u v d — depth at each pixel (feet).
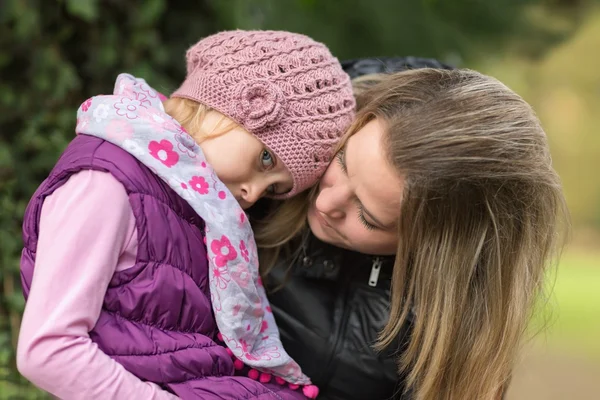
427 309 4.34
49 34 6.35
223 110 4.09
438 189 3.93
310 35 10.34
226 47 4.21
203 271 4.08
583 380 16.02
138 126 3.84
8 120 6.12
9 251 5.77
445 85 4.19
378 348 4.64
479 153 3.92
